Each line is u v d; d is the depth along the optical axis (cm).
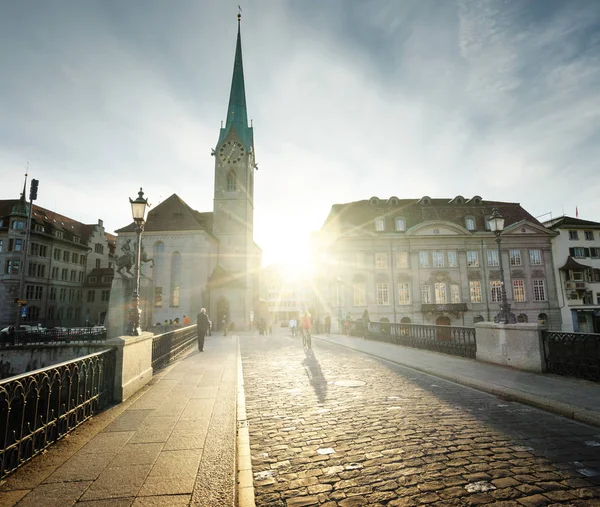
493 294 4381
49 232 5312
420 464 414
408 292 4291
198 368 1101
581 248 4741
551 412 620
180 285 4288
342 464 419
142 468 386
